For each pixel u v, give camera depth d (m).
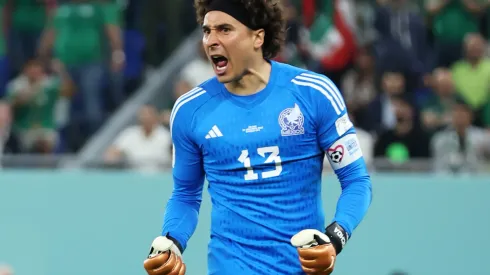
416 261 27.73
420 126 30.11
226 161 14.50
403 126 29.91
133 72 35.34
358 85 33.59
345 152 14.55
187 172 15.01
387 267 27.69
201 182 15.26
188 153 14.87
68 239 27.56
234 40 14.15
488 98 33.56
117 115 32.53
